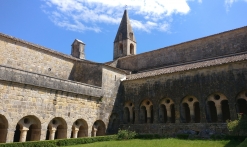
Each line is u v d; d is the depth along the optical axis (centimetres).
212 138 1964
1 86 1791
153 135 2348
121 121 2902
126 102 2953
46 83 2098
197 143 1742
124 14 5078
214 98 2216
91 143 2077
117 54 4781
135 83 2903
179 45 3306
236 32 2809
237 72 2083
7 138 1770
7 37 2408
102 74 2764
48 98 2116
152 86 2703
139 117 2758
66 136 2225
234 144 1633
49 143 1862
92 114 2533
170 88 2520
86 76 2942
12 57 2447
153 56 3572
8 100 1817
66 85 2284
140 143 1881
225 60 2242
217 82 2184
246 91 2023
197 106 2669
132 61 3850
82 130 2498
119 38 4825
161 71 2738
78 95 2409
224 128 2042
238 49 2733
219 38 2941
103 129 2673
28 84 1952
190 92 2345
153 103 2639
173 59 3309
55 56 2936
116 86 2948
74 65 3177
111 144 1872
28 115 1939
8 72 1830
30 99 1970
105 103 2725
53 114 2134
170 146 1636
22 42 2552
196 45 3131
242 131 1889
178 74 2494
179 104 2406
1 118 1827
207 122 2177
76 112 2356
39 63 2719
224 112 2489
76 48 3894
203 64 2383
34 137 2047
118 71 3047
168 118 2505
